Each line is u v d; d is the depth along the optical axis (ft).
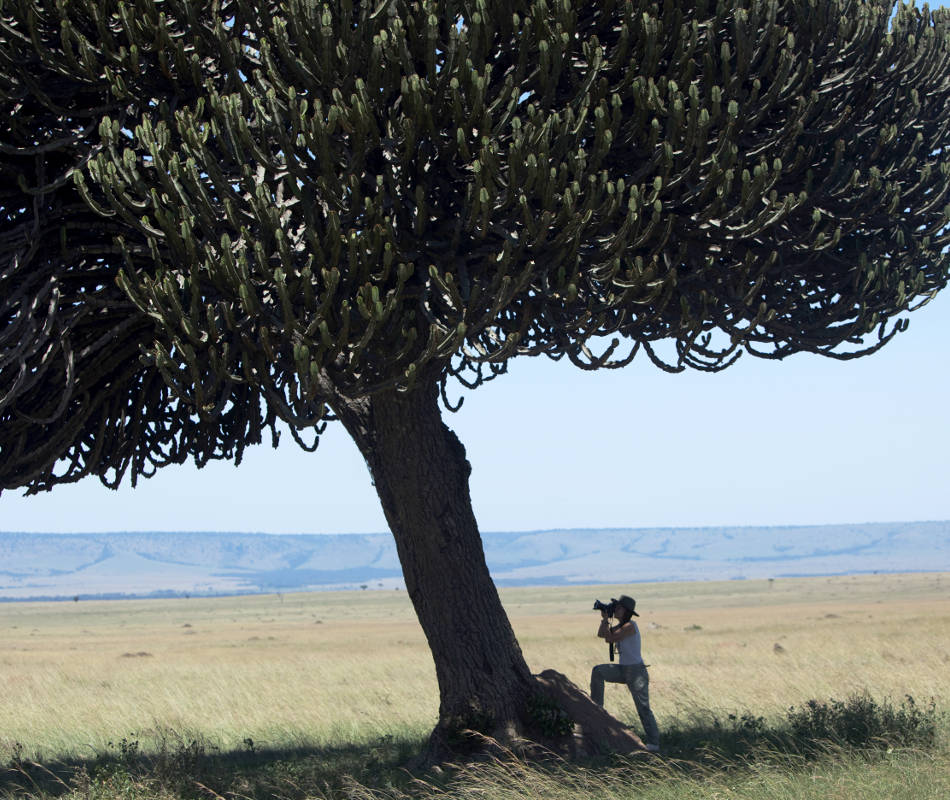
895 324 41.68
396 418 44.65
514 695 44.62
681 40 34.78
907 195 41.22
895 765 34.19
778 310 42.06
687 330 38.91
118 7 34.14
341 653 170.91
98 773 40.34
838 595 507.30
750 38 35.06
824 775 32.76
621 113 36.88
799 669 91.86
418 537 45.39
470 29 32.53
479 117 33.24
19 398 38.99
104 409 42.39
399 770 43.80
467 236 36.96
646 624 243.19
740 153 38.88
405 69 33.17
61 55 34.96
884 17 39.60
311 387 33.22
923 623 176.04
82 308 37.81
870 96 39.75
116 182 32.78
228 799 38.75
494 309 34.50
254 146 32.71
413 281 37.93
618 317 38.52
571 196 33.30
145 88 35.86
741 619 258.98
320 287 34.50
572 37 34.83
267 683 108.88
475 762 41.47
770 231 40.52
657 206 34.45
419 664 133.90
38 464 40.14
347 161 34.32
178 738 58.23
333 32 32.81
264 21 34.17
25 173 37.47
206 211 33.17
